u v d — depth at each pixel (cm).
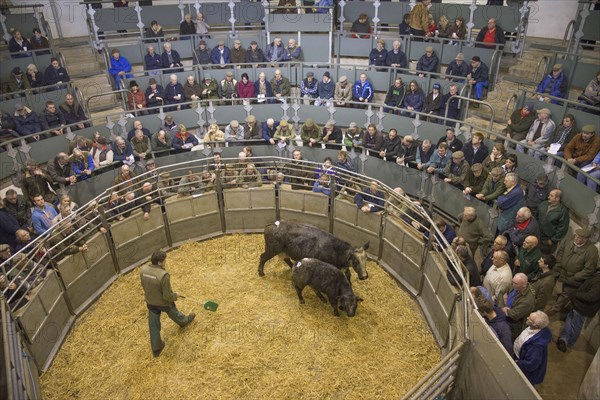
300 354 765
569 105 1102
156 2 1877
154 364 751
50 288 785
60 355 774
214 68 1530
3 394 557
